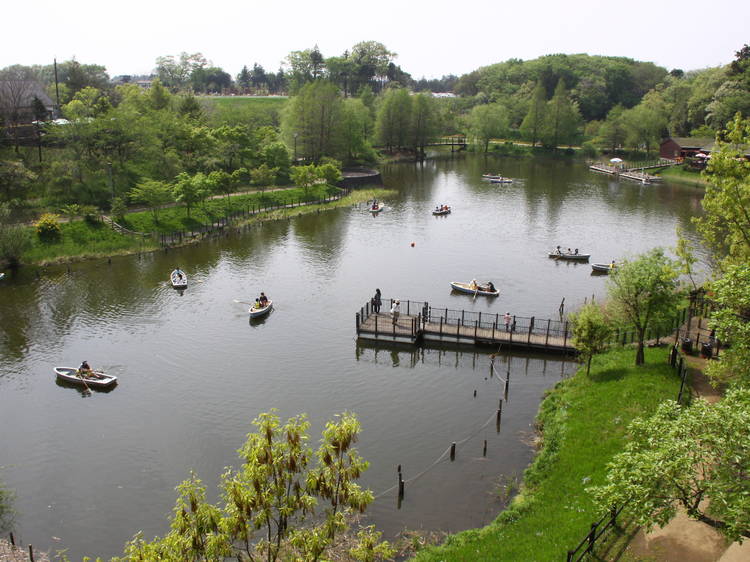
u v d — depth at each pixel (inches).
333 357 2255.2
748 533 819.4
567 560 1054.4
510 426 1782.7
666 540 1067.3
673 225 4274.1
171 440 1726.1
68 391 2007.9
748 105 6250.0
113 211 3708.2
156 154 4424.2
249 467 909.8
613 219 4468.5
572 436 1590.8
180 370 2148.1
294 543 933.8
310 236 3981.3
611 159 7293.3
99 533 1374.3
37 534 1368.1
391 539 1311.5
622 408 1637.6
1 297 2822.3
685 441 861.2
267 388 2022.6
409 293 2913.4
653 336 2128.4
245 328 2513.5
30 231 3400.6
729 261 1759.4
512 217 4559.5
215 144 5059.1
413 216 4589.1
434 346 2343.8
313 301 2815.0
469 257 3521.2
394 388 2026.3
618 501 989.2
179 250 3609.7
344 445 966.4
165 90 5880.9
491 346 2310.5
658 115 7519.7
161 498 1488.7
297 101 5999.0
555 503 1342.3
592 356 2076.8
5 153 4111.7
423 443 1695.4
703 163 6338.6
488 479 1523.1
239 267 3316.9
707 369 1320.1
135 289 2950.3
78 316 2620.6
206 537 895.7
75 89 6225.4
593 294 2886.3
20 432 1772.9
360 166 6594.5
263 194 4749.0
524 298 2837.1
